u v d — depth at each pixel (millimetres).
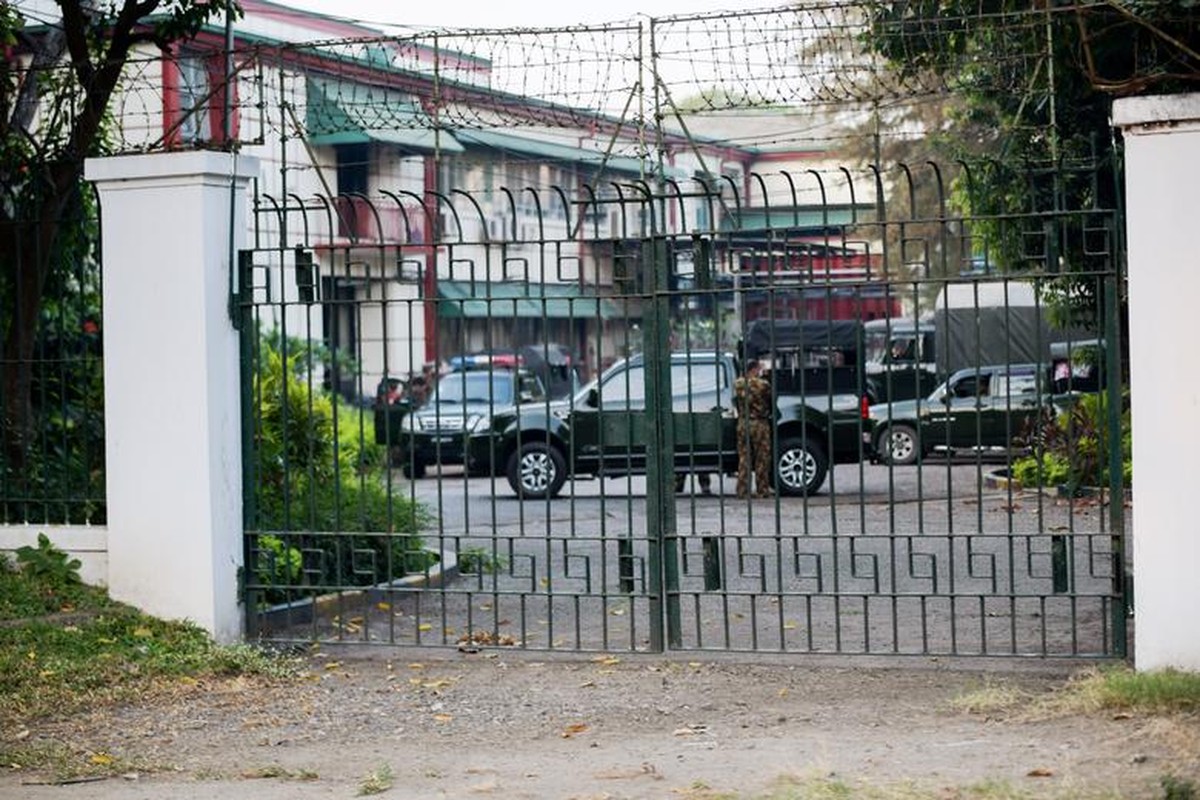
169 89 16641
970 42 19250
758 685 12070
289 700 12164
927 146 44562
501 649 13555
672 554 13156
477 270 45344
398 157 42188
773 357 12664
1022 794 8438
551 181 40250
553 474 29484
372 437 24719
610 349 47969
